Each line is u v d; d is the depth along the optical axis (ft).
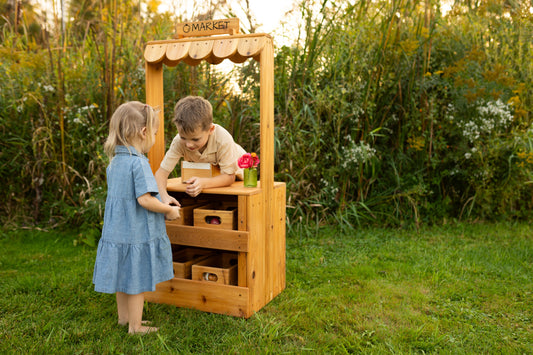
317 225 14.14
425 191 14.73
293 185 14.20
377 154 15.56
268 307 8.59
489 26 16.10
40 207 15.08
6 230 14.32
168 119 14.35
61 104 13.85
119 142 7.39
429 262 11.36
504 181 15.19
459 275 10.41
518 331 7.63
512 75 15.48
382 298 9.04
